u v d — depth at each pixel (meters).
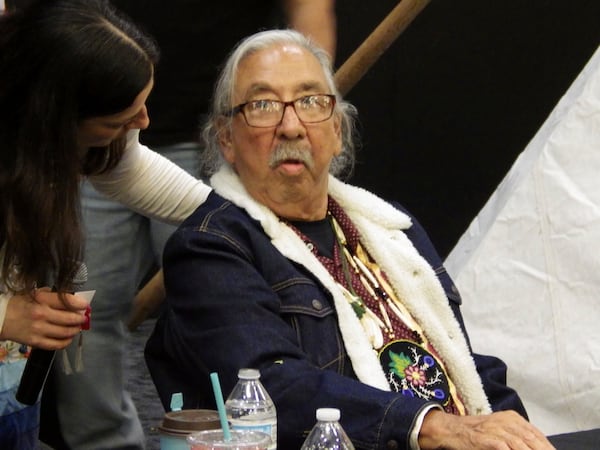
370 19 14.53
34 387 6.16
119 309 8.49
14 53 5.82
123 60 5.86
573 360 8.84
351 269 7.14
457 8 14.95
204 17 8.42
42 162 5.80
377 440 6.14
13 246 5.83
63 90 5.78
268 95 6.91
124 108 5.95
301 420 6.25
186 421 5.61
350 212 7.34
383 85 15.12
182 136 8.59
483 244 9.27
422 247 7.55
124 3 8.34
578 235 8.95
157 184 7.44
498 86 15.16
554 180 9.09
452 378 7.14
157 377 6.91
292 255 6.84
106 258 8.34
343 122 7.57
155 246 8.70
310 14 8.63
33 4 5.91
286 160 6.92
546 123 9.76
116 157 6.73
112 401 8.57
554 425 8.89
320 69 7.04
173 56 8.45
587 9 14.98
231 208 6.93
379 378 6.67
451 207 15.48
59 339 6.05
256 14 8.59
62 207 5.84
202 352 6.48
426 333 7.16
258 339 6.39
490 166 15.33
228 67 7.09
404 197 15.47
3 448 6.65
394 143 15.31
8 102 5.83
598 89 9.11
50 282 6.27
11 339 6.01
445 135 15.29
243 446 5.05
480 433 5.98
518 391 9.01
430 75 15.12
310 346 6.67
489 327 9.14
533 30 15.04
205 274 6.61
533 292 9.05
